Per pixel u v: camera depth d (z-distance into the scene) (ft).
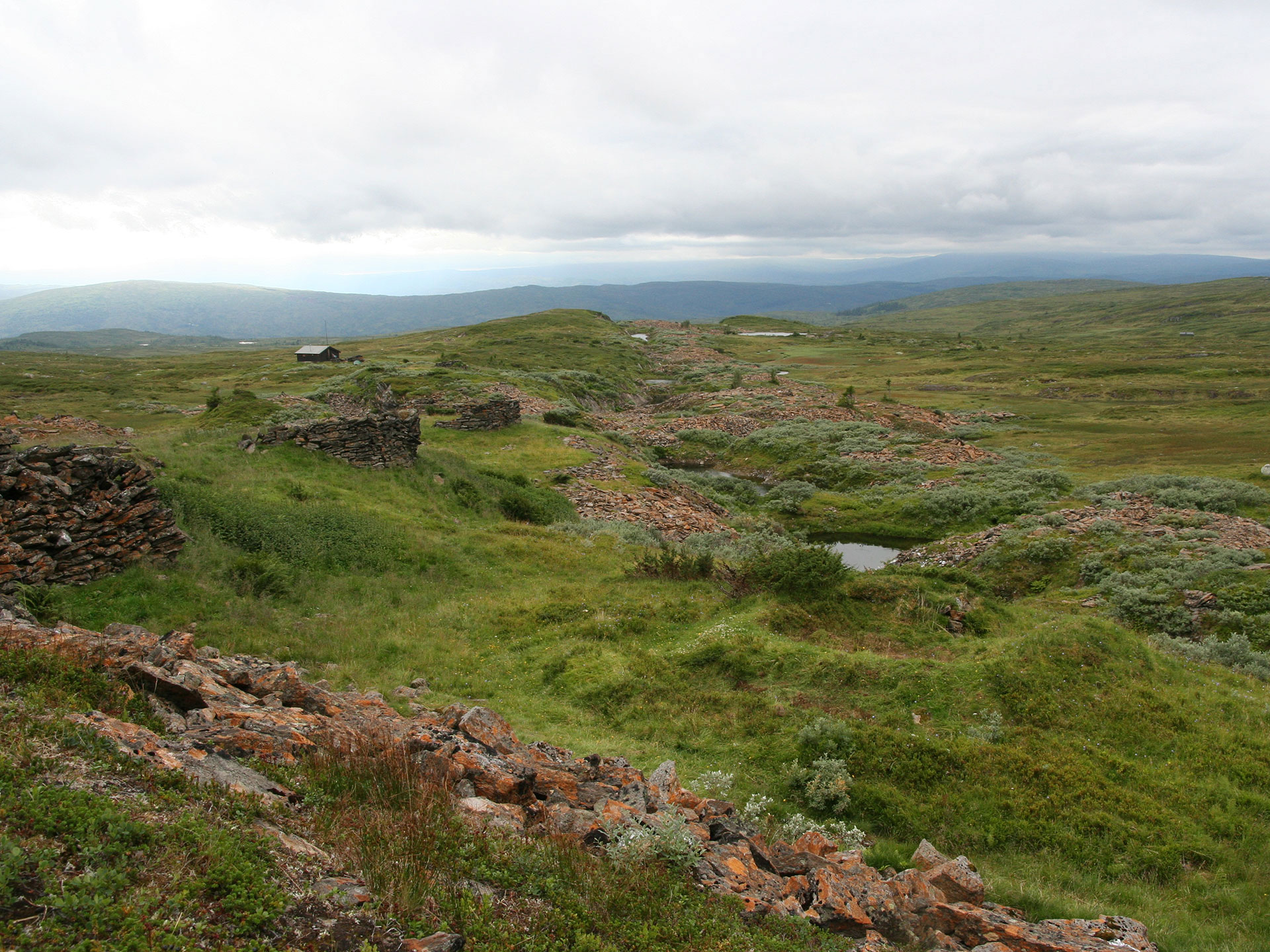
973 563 125.59
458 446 167.63
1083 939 25.86
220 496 73.26
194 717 29.63
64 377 355.56
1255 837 36.11
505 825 25.53
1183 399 314.96
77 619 47.70
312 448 101.19
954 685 49.83
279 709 34.01
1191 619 88.74
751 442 245.65
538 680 55.31
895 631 65.21
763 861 27.66
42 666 28.60
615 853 24.62
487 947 17.84
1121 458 200.23
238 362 467.93
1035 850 36.01
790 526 169.48
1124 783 40.65
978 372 439.22
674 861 25.05
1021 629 68.13
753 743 45.57
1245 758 41.93
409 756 29.25
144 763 21.98
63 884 15.66
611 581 81.82
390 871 19.89
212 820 19.97
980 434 252.01
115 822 17.93
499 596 74.28
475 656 58.44
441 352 433.48
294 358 493.36
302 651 52.80
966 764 41.50
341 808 24.23
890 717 47.21
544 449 170.81
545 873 22.43
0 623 33.63
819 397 320.09
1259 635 81.61
